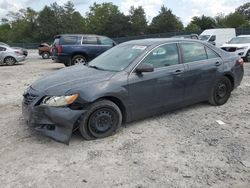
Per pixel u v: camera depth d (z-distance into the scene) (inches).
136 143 193.2
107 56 243.3
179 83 232.1
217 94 266.5
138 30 3649.1
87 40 577.6
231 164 165.8
